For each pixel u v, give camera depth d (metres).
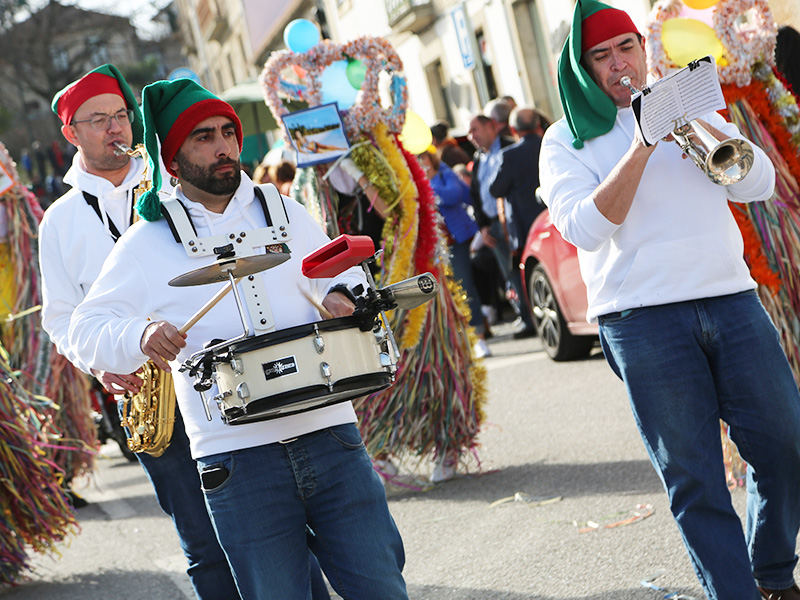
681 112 4.05
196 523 5.15
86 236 5.53
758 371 4.47
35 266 8.48
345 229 8.57
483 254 16.81
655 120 4.15
